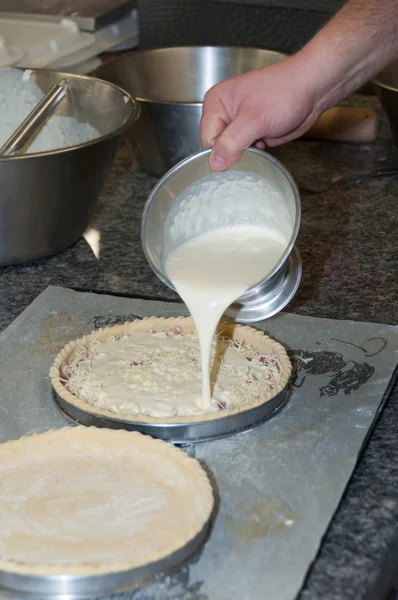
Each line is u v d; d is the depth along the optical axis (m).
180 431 0.99
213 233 1.14
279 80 1.12
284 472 0.95
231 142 1.03
